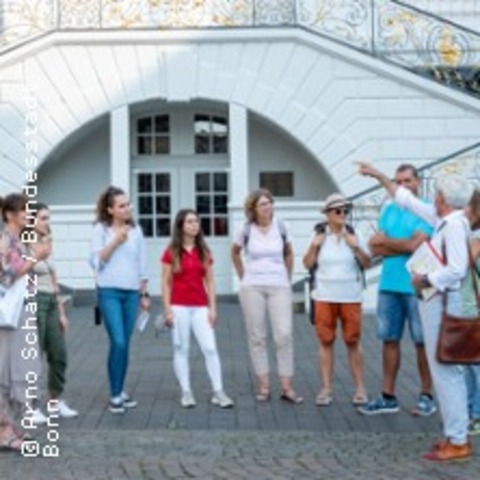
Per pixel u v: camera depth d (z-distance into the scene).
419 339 10.21
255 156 21.78
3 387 8.87
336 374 12.84
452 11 22.31
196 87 20.39
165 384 12.23
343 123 20.22
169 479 8.07
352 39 20.19
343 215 10.88
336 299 10.88
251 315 11.27
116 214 10.65
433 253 8.52
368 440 9.37
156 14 20.33
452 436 8.58
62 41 20.28
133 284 10.70
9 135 20.28
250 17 20.27
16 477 8.13
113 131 20.52
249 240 11.30
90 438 9.45
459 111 20.08
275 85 20.31
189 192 22.00
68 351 14.67
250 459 8.68
